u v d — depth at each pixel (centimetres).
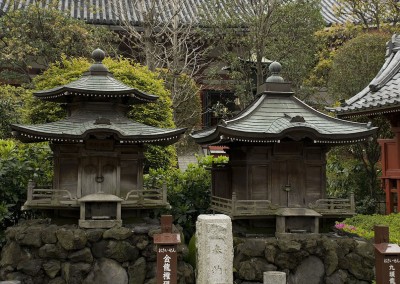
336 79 1642
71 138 745
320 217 834
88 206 777
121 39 1958
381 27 1958
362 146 1456
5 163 935
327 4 2741
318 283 786
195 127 2036
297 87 1883
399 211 1201
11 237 765
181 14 2300
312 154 862
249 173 834
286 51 1848
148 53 1741
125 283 746
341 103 1241
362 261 798
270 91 909
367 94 1240
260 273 778
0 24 1789
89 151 789
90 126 758
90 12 2191
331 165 1486
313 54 2047
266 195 838
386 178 1233
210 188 1071
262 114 872
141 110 1217
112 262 747
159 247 624
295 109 895
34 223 815
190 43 2112
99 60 879
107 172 805
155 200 816
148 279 755
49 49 1764
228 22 1848
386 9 2072
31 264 745
